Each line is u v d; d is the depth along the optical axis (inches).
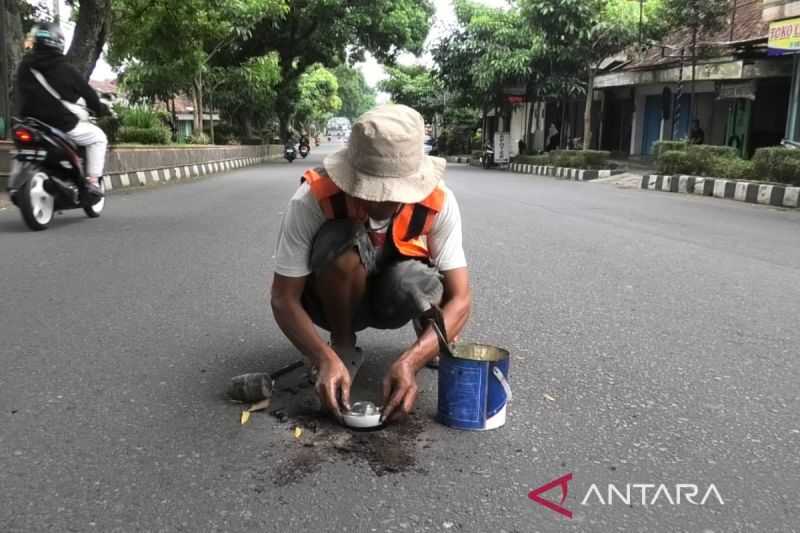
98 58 455.5
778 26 504.7
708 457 91.1
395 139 86.9
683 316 160.2
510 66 868.6
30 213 255.8
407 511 77.1
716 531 74.9
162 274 193.5
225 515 75.9
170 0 547.5
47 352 127.8
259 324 146.3
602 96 904.9
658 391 113.7
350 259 98.5
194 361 123.6
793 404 109.2
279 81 1022.4
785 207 413.4
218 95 1065.5
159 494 79.8
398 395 91.7
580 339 141.2
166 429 96.2
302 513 76.4
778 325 153.8
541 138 1182.3
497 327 148.6
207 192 458.6
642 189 560.4
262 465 86.7
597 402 108.7
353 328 112.3
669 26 645.3
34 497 79.0
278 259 100.0
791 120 534.0
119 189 467.5
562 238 276.2
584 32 705.0
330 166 91.4
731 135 693.9
